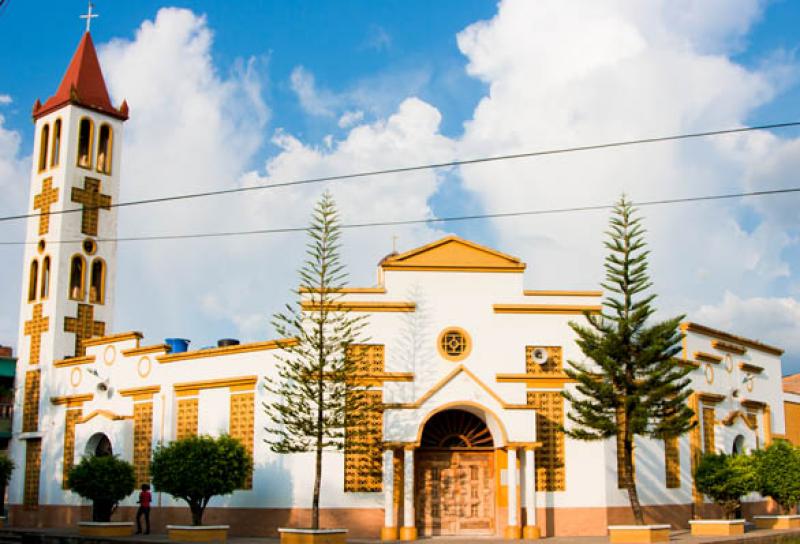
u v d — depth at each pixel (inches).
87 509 1352.1
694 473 1221.1
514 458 1041.5
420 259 1131.9
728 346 1393.9
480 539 1035.9
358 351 1103.0
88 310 1521.9
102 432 1304.1
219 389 1180.5
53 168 1551.4
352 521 1060.5
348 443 1019.3
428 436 1101.7
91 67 1609.3
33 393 1483.8
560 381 1107.3
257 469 1116.5
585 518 1082.1
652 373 1029.8
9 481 1464.1
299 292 1096.8
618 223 1061.8
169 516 1190.9
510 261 1142.3
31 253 1552.7
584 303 1139.9
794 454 1302.9
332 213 1074.1
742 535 1097.4
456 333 1117.1
